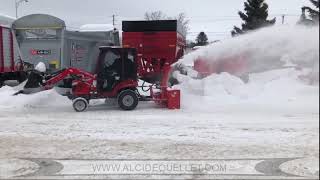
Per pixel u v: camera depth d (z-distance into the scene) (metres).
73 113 15.52
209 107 16.34
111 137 10.95
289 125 12.27
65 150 9.63
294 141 10.22
